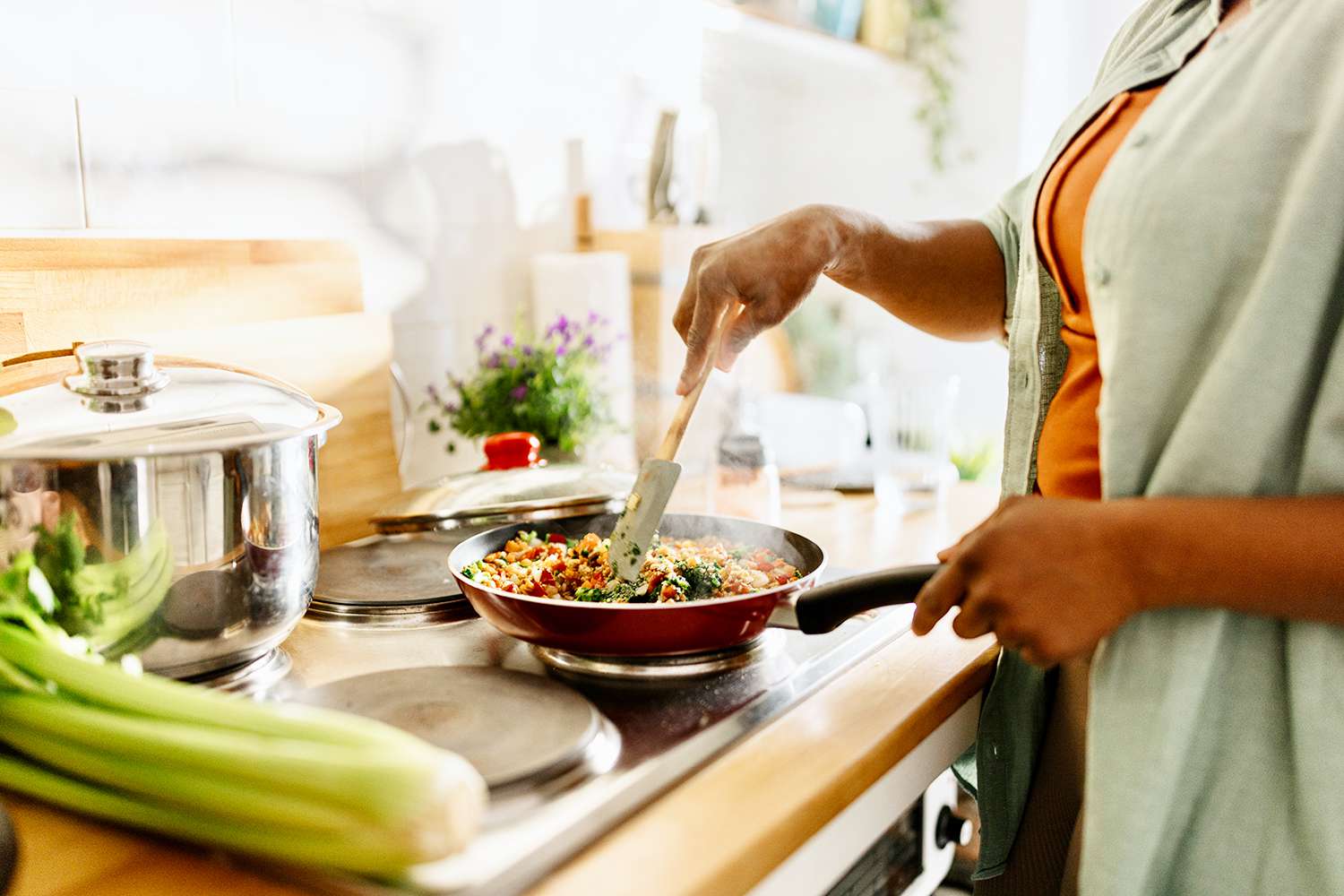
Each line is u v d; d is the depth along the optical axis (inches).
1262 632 21.0
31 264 34.0
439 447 55.1
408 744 17.3
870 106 112.5
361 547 41.9
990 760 31.4
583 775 22.0
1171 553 19.1
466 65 54.5
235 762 17.6
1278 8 21.0
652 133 72.4
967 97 107.3
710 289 32.8
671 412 66.9
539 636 28.0
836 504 54.6
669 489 30.3
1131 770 21.4
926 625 22.8
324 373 44.3
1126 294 21.5
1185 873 22.6
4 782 21.3
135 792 19.2
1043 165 29.4
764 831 20.5
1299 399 19.9
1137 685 21.4
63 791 20.5
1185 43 24.6
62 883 18.5
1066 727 29.7
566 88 62.8
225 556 25.1
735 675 28.9
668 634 27.0
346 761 16.7
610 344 59.4
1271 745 21.2
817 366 112.1
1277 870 21.3
